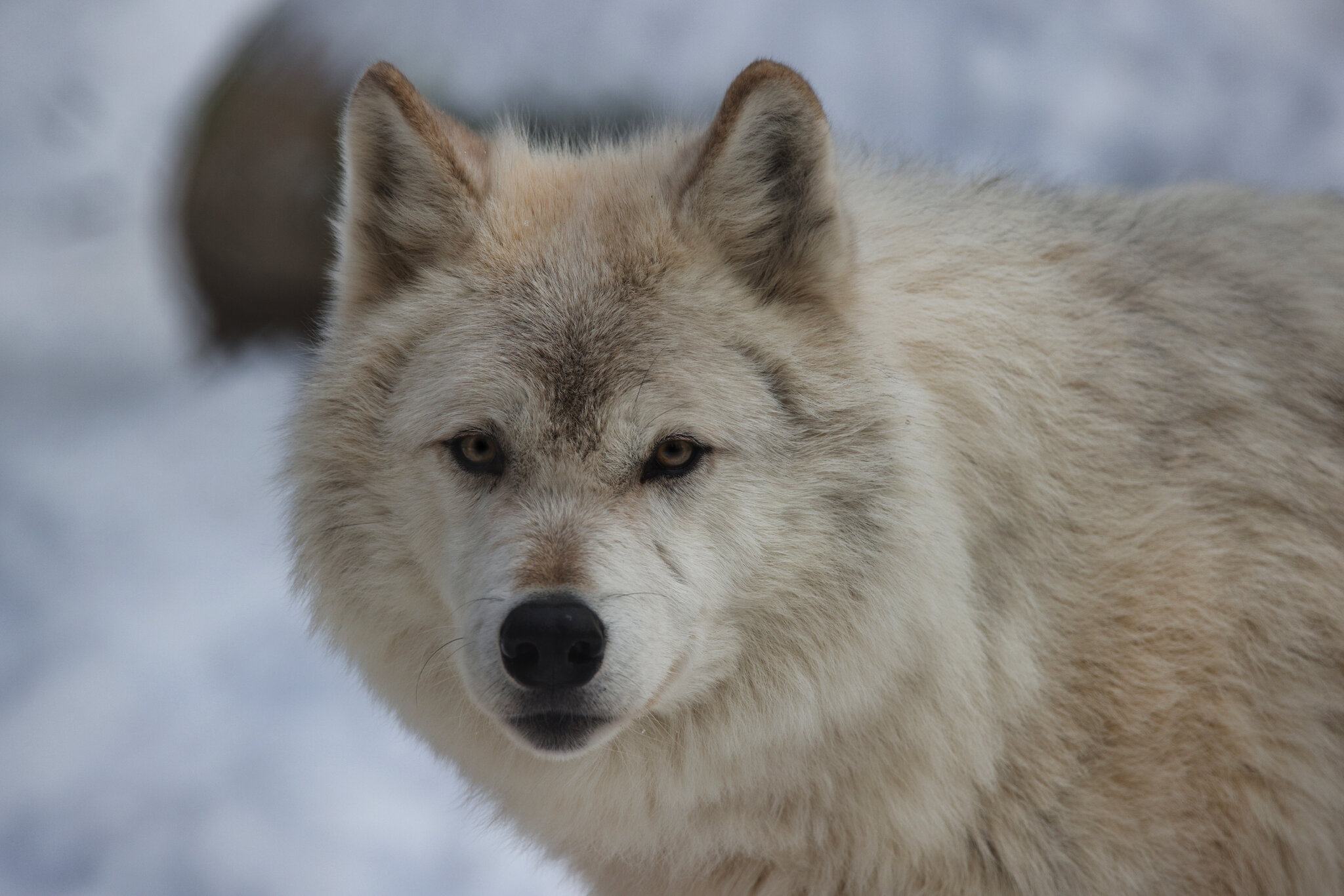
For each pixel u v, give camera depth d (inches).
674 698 406.3
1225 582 422.6
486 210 433.7
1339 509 442.6
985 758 420.5
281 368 1337.4
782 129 406.0
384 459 427.2
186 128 1401.3
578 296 414.3
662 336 406.0
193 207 1342.3
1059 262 467.2
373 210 442.3
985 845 432.5
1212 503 431.2
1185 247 486.6
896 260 449.1
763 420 405.1
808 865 441.7
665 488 402.0
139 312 1482.5
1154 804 417.7
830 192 405.4
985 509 431.5
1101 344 446.3
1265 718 423.5
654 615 387.2
